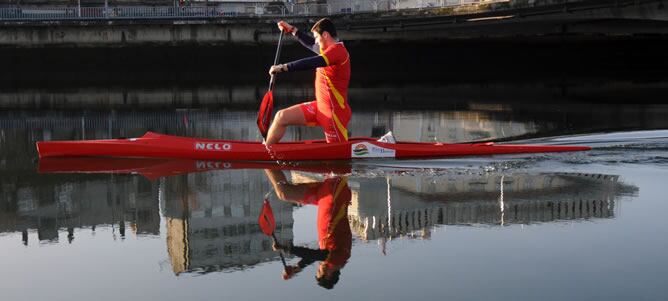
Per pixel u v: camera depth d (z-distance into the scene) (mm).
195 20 46688
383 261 5457
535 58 45906
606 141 12195
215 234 6492
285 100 26672
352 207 7375
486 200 7684
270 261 5535
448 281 4980
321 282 5008
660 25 37094
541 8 32688
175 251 5930
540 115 19516
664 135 12898
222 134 16109
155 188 8734
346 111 10227
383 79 39531
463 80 38031
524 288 4801
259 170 9812
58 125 18281
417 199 7746
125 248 6059
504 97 26750
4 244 6223
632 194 7859
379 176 9211
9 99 27844
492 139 14281
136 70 46281
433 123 18000
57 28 45000
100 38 45438
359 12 44781
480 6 36719
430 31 43875
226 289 4922
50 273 5355
